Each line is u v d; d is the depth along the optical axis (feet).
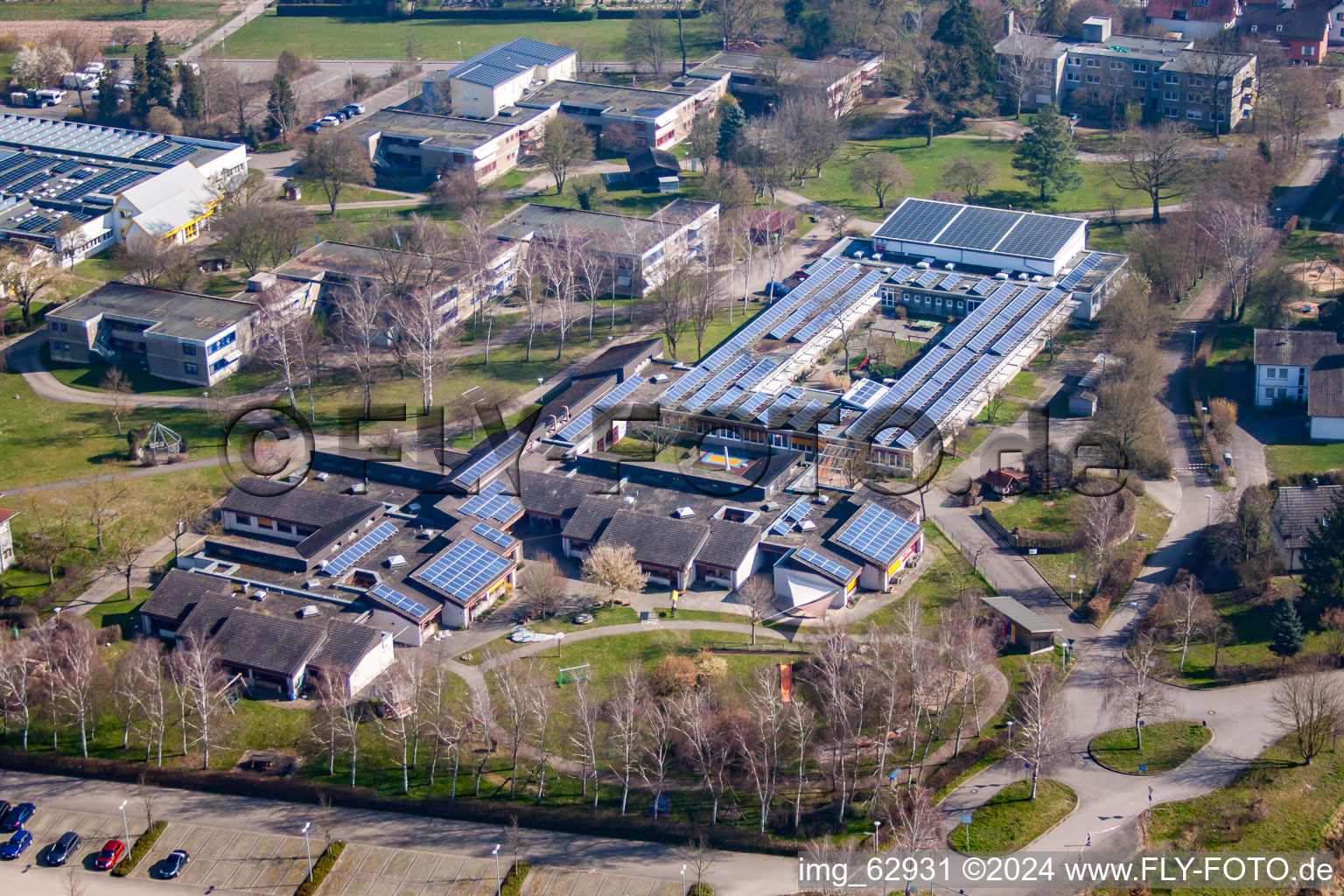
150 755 611.88
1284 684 644.27
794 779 596.29
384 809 588.91
